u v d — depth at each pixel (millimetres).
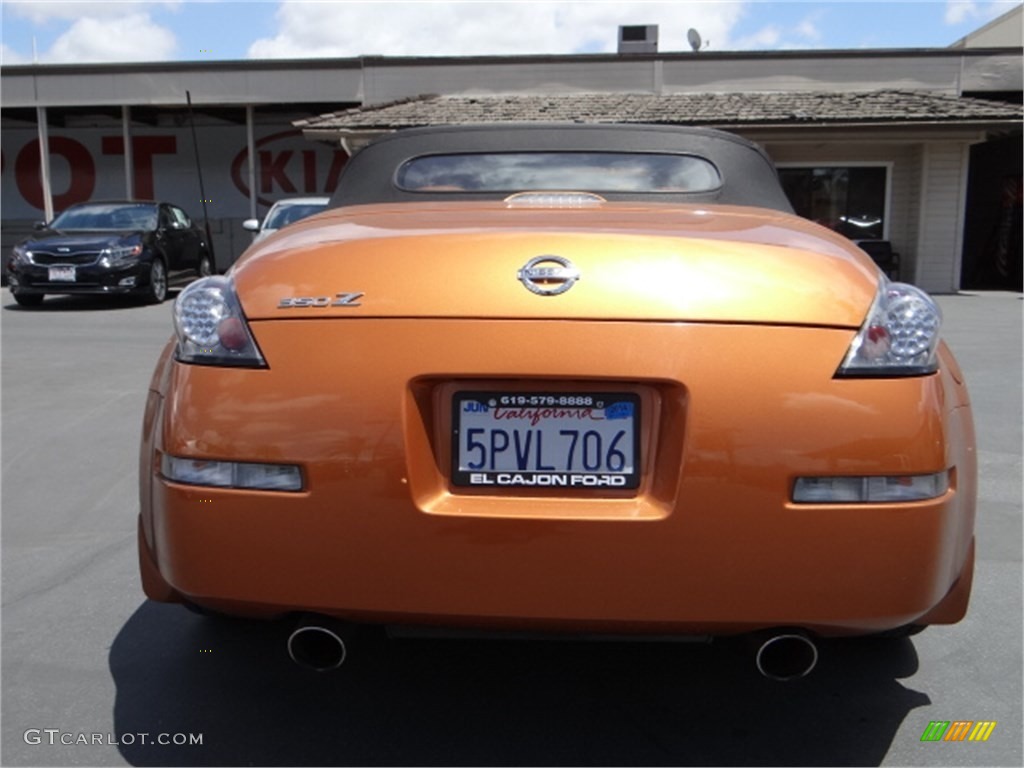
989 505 4297
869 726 2498
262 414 2000
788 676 2111
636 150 3254
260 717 2543
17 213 24438
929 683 2727
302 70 19125
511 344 1972
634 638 2072
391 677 2762
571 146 3252
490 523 1962
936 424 1992
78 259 12680
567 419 2006
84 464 4957
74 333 10094
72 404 6352
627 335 1966
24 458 5066
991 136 16219
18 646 2959
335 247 2182
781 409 1936
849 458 1931
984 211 19062
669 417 1972
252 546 2010
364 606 2008
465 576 1979
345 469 1970
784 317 1989
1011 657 2885
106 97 19719
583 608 1975
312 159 23484
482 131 3291
